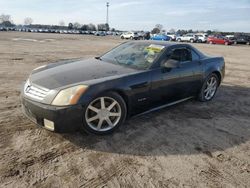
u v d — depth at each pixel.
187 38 42.44
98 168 3.07
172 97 4.80
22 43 21.12
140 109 4.23
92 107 3.60
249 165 3.35
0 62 9.97
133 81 3.94
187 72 4.95
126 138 3.82
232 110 5.41
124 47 5.14
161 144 3.72
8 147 3.38
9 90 5.93
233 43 38.66
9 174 2.85
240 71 10.56
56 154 3.30
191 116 4.89
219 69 5.89
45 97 3.42
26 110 3.73
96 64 4.45
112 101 3.76
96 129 3.71
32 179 2.80
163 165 3.22
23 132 3.81
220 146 3.79
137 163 3.22
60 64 4.57
